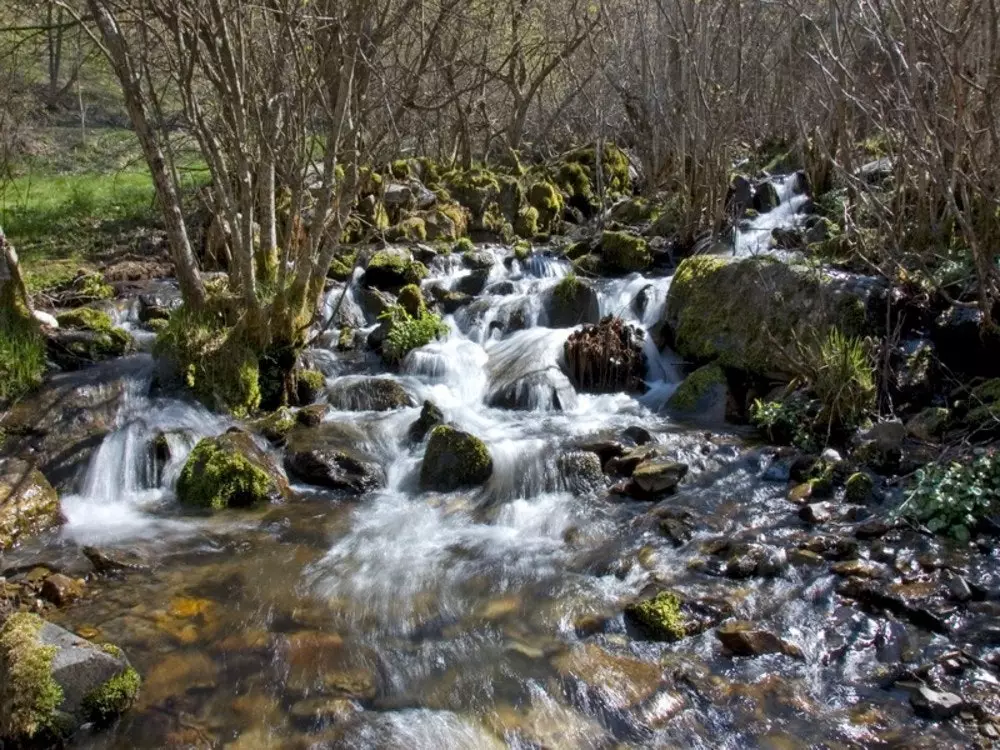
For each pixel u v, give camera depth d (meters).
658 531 5.61
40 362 7.54
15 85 15.63
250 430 7.16
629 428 7.07
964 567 4.90
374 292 10.21
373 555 5.50
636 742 3.79
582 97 17.80
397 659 4.40
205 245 11.63
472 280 10.89
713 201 11.16
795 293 7.74
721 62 12.23
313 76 7.53
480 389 8.33
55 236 12.53
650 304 9.42
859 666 4.21
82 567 5.28
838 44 7.54
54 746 3.78
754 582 4.95
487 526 5.90
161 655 4.41
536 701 4.07
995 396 6.39
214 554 5.52
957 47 5.90
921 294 7.38
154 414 7.17
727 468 6.48
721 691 4.07
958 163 6.19
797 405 6.94
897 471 6.04
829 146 11.23
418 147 15.87
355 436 7.20
